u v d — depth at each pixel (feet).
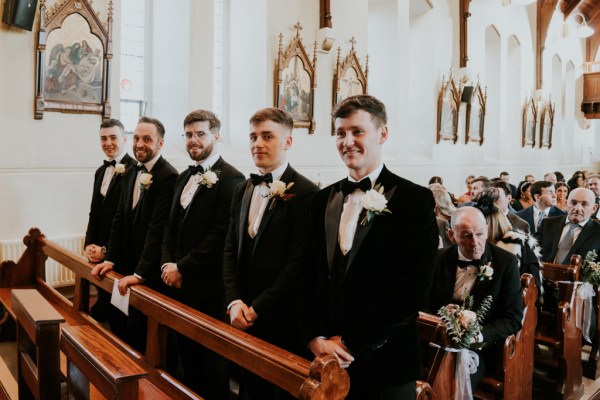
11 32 19.06
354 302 6.51
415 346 6.58
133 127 25.98
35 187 19.93
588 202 17.28
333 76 32.27
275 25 28.60
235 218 10.00
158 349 9.58
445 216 18.22
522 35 55.72
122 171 14.34
